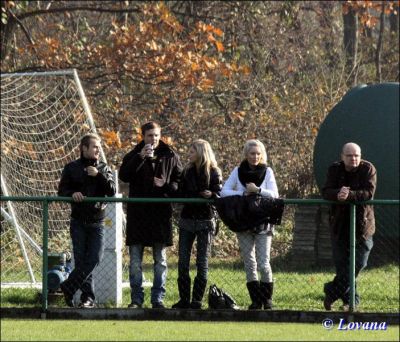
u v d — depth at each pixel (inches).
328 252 2701.8
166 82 3555.6
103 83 3690.9
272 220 1717.5
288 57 4202.8
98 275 1899.6
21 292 2022.6
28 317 1704.0
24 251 2308.1
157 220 1743.4
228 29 4062.5
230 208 1701.5
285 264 2704.2
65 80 3056.1
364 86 2706.7
